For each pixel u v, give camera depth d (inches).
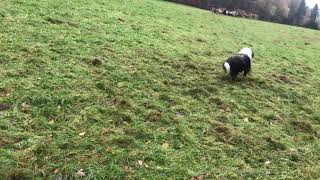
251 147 353.4
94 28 630.5
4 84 376.8
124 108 375.9
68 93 382.3
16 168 269.4
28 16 603.5
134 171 288.7
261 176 310.7
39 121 329.7
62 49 497.4
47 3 712.4
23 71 410.6
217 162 319.0
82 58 481.4
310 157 357.4
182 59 574.6
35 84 388.8
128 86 428.8
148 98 411.5
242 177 304.8
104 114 358.3
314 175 326.6
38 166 277.7
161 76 484.4
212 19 1184.8
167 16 952.9
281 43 1018.1
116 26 679.7
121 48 559.5
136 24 741.3
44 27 570.9
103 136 323.0
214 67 565.6
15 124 321.4
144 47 591.8
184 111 398.0
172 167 301.0
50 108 350.3
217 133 364.8
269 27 1395.2
